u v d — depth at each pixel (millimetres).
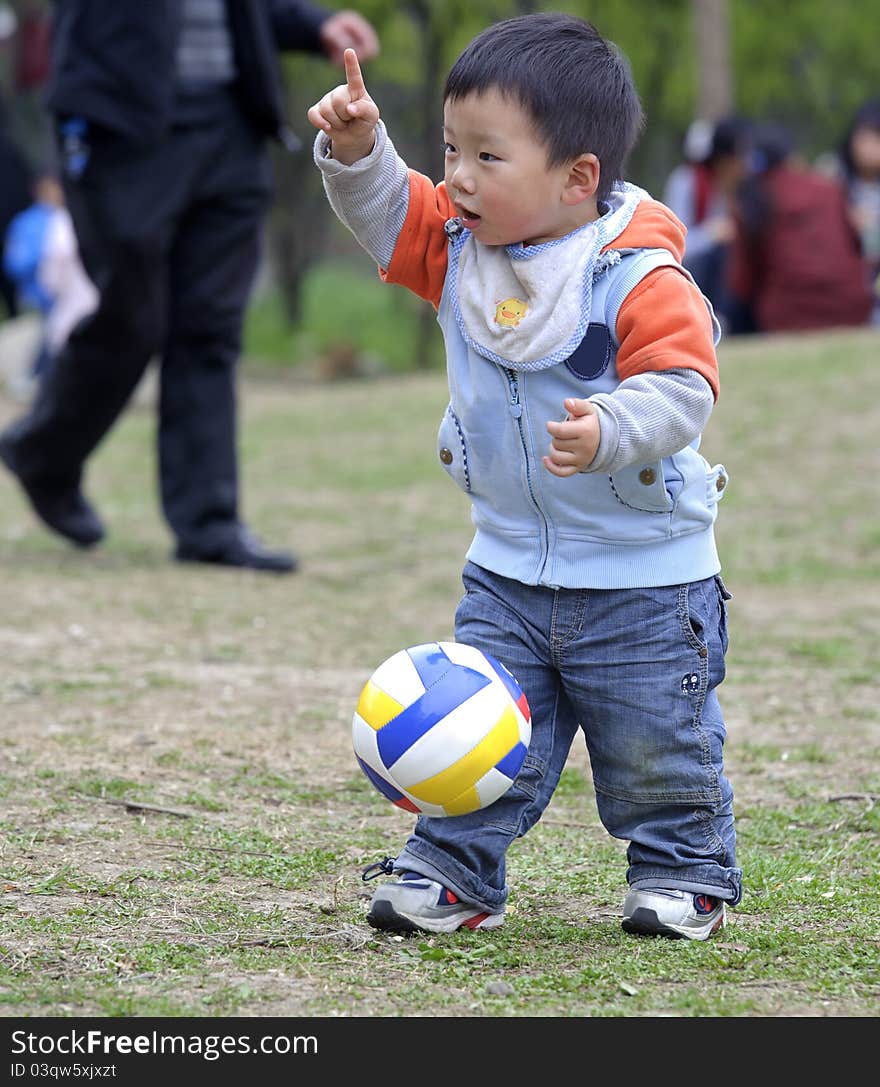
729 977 8930
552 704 9812
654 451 8750
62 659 17203
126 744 13938
